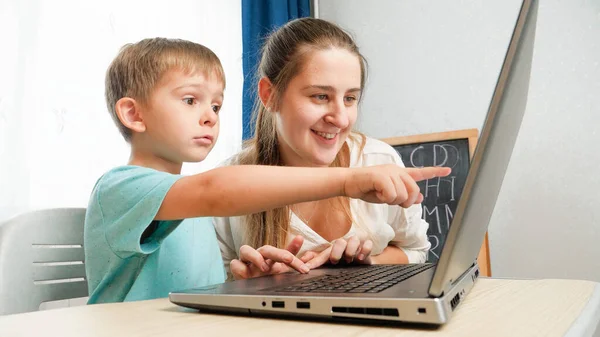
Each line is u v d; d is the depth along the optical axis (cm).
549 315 37
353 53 103
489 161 33
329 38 102
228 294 42
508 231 189
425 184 205
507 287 55
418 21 220
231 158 130
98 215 68
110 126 160
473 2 208
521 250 186
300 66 98
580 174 180
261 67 118
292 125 101
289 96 100
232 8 210
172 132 82
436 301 32
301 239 72
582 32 185
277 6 214
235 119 204
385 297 34
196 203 56
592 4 183
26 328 36
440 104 211
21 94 140
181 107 82
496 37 202
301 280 53
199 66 85
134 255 73
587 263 176
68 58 152
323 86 97
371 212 117
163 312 44
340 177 51
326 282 48
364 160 125
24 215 82
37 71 145
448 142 203
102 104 160
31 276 81
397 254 120
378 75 227
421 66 217
